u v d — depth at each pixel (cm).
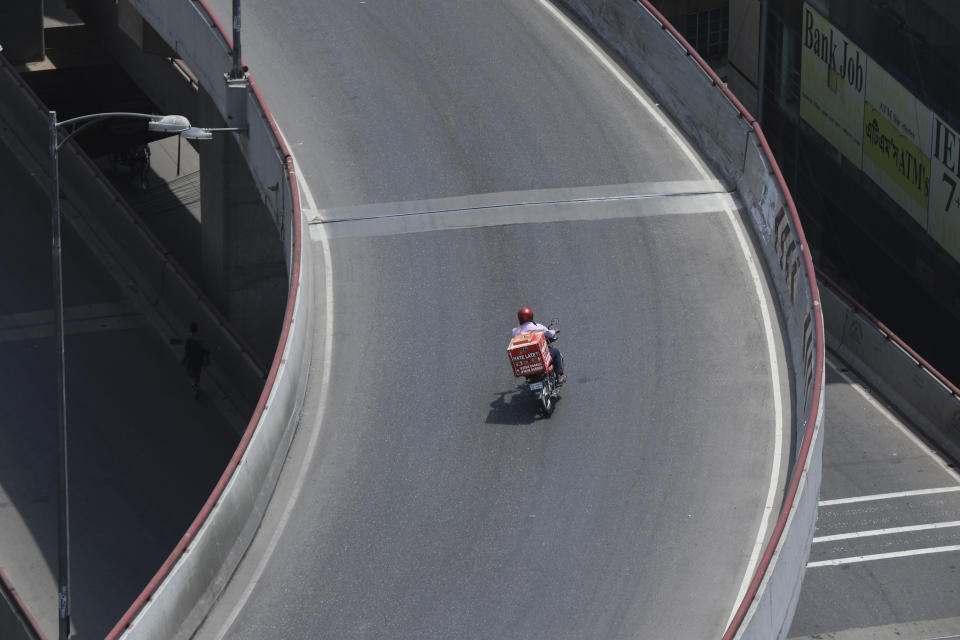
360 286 10094
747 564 7762
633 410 8975
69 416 14250
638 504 8219
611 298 9981
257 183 11506
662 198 10981
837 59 15825
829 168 16375
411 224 10719
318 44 13075
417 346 9569
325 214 10819
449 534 8062
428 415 8988
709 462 8525
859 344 13900
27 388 14600
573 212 10838
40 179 17375
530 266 10300
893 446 12794
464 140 11706
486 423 8912
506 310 9888
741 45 18050
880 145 15212
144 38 15775
